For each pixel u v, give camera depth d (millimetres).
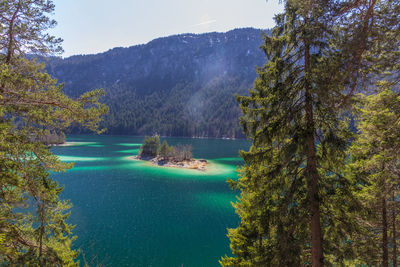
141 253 23047
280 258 7621
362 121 8695
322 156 7914
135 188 47844
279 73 8023
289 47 8117
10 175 6895
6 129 6973
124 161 78625
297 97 8344
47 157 8719
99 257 22047
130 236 26766
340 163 7672
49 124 9055
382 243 9805
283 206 8016
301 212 7875
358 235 8867
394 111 7512
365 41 5410
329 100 6492
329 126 7688
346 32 5836
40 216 8703
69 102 8906
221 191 46625
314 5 5816
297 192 8297
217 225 30500
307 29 6633
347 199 7629
